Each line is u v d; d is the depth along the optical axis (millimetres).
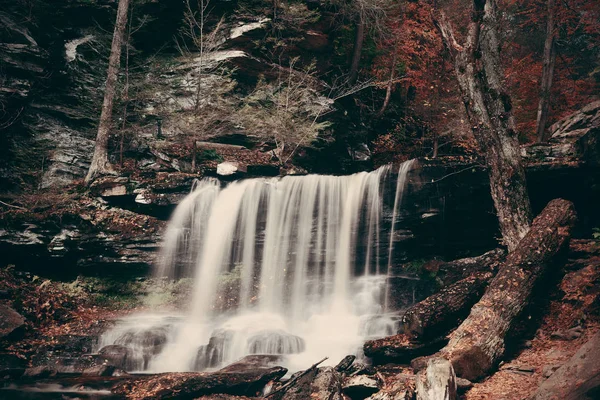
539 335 11531
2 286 15539
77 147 20438
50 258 16875
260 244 17000
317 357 12375
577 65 28359
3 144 18984
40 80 20203
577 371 8438
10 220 16734
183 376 11008
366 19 23734
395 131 23734
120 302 16734
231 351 12875
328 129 21688
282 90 21266
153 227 17281
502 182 14008
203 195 17516
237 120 20562
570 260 12969
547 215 12961
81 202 17688
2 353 12625
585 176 14375
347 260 16484
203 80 21312
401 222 16094
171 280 17141
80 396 10891
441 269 14539
